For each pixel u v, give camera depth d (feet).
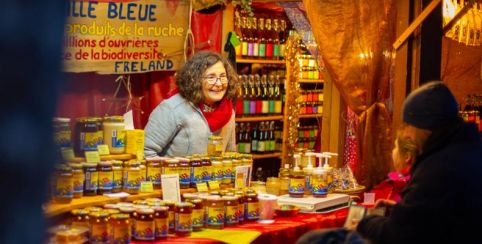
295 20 20.16
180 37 18.48
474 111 23.25
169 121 14.92
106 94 17.40
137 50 17.49
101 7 16.56
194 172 12.92
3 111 1.79
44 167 1.84
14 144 1.79
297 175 14.37
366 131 17.44
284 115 22.67
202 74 14.93
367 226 10.36
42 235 1.85
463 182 9.84
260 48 23.17
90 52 16.40
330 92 18.48
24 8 1.80
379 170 17.75
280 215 13.60
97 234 10.72
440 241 9.82
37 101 1.82
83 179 11.47
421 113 10.28
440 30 18.31
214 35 19.58
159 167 12.46
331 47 17.06
